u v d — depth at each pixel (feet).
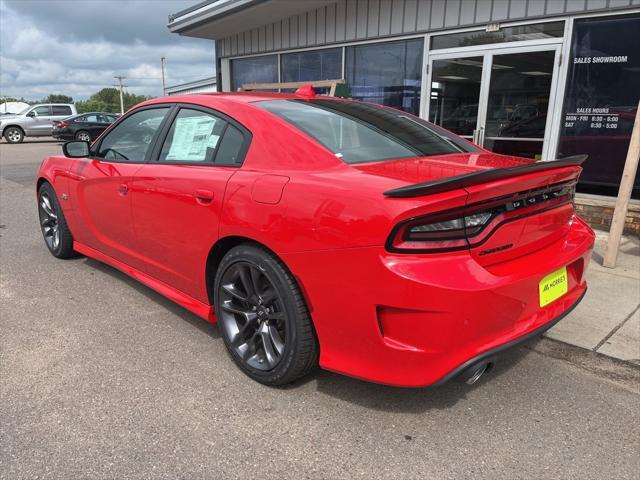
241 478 6.58
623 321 11.13
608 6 18.35
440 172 7.33
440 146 9.64
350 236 6.73
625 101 18.78
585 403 8.36
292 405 8.15
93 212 12.85
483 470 6.77
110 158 12.36
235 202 8.36
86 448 7.07
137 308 12.00
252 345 8.86
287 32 31.81
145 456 6.93
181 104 10.80
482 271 6.58
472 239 6.59
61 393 8.39
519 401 8.38
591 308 11.83
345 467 6.80
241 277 8.63
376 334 6.81
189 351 9.91
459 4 22.63
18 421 7.63
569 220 8.72
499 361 9.71
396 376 6.86
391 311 6.66
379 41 26.53
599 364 9.55
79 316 11.51
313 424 7.68
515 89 21.66
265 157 8.50
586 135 19.92
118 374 9.02
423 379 6.70
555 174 7.55
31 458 6.85
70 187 13.65
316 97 10.83
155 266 10.94
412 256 6.40
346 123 9.37
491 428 7.66
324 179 7.39
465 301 6.33
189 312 11.82
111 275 14.32
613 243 14.49
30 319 11.32
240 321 9.18
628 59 18.45
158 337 10.50
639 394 8.66
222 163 9.23
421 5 24.14
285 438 7.36
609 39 18.76
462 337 6.51
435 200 6.22
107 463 6.79
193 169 9.59
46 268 14.92
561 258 7.80
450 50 23.49
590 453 7.13
